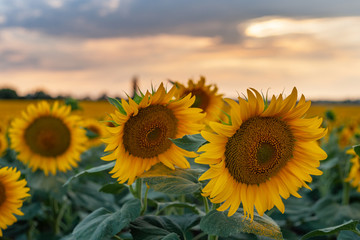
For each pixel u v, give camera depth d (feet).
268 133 2.20
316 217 4.94
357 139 7.21
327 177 5.98
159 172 2.46
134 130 2.45
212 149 2.10
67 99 5.42
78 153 4.76
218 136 2.10
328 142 7.18
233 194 2.22
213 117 3.94
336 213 4.66
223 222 2.19
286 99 2.15
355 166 4.36
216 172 2.13
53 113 4.71
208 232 2.15
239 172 2.20
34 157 4.62
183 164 2.59
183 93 3.87
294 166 2.32
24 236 4.81
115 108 2.41
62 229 5.09
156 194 3.90
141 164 2.53
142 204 2.74
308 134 2.26
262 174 2.26
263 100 2.12
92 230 2.36
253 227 2.18
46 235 4.37
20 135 4.65
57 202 4.93
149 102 2.40
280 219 4.46
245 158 2.18
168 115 2.52
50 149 4.63
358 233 2.38
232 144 2.17
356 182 4.41
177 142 2.14
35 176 4.46
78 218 5.09
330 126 8.52
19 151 4.70
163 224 2.57
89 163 5.89
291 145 2.29
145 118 2.46
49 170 4.56
